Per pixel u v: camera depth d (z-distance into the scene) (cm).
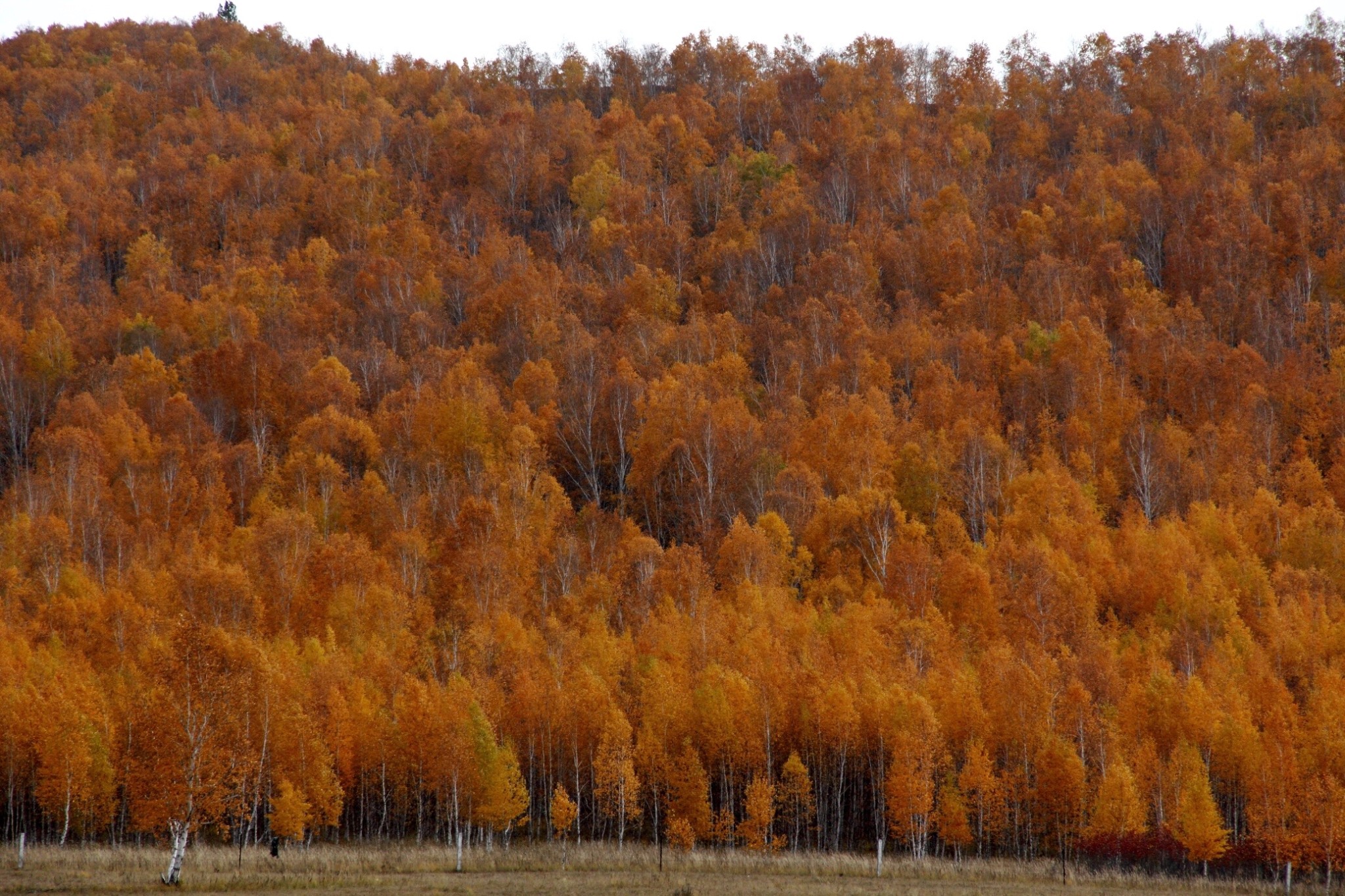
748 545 10212
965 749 7631
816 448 12481
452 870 6294
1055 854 7631
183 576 9262
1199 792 6775
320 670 7712
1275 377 13688
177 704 5216
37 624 8775
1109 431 13000
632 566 10281
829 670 8100
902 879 6331
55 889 4953
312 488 11662
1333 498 11350
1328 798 6581
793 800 7475
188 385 13812
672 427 12531
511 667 8200
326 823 7194
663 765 7506
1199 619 9194
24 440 13362
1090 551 10206
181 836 5197
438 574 10212
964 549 10769
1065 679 7956
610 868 6462
